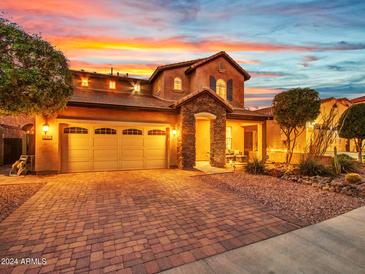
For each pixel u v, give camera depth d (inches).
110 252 138.5
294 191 298.7
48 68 265.1
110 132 473.4
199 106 519.2
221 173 445.4
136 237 159.8
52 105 294.7
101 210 218.2
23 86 231.0
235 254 136.1
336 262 127.0
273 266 122.7
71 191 292.4
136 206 231.5
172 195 276.7
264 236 161.9
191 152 510.6
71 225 180.7
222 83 700.7
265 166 460.1
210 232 168.6
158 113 511.8
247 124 692.7
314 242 152.1
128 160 487.5
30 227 175.9
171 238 158.4
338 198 264.2
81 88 629.9
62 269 120.0
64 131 438.0
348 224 184.5
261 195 277.7
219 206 233.3
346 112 506.9
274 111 547.2
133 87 715.4
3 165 559.2
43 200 250.4
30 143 448.1
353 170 402.9
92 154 458.9
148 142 506.9
